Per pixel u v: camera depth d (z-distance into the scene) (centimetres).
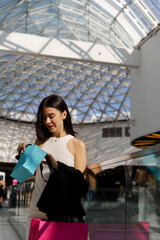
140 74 1972
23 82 4344
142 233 251
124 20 1983
